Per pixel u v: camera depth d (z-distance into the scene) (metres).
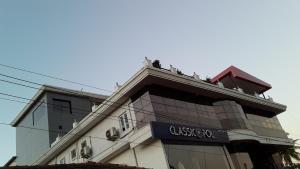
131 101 21.73
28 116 35.31
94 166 13.47
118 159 21.64
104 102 22.91
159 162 18.39
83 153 24.31
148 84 21.02
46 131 30.80
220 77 30.92
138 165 19.80
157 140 18.88
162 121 19.84
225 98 26.17
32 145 33.38
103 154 22.31
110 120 23.31
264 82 33.47
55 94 32.56
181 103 22.38
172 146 19.09
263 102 29.84
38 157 31.67
